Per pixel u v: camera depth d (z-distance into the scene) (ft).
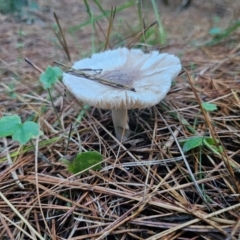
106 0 1.61
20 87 0.72
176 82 0.68
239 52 0.79
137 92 0.47
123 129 0.51
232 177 0.41
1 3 1.25
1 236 0.37
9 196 0.44
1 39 1.05
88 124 0.57
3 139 0.54
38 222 0.39
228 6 1.36
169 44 0.96
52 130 0.56
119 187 0.43
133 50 0.63
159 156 0.48
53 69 0.52
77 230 0.38
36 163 0.47
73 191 0.43
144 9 1.44
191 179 0.44
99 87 0.51
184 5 1.43
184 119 0.55
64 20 1.29
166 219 0.38
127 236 0.37
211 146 0.47
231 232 0.35
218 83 0.67
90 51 0.89
